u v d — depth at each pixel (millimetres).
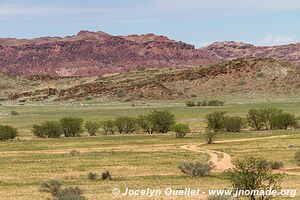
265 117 119438
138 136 109750
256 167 39438
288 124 118688
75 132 118125
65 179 54812
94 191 46344
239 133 109812
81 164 67062
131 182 51875
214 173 57031
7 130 109500
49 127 115188
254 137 99688
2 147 93500
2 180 55031
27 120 165500
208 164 56500
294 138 94312
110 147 89062
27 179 55562
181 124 103625
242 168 39062
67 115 181000
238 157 69375
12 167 65562
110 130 123125
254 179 38938
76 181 53094
